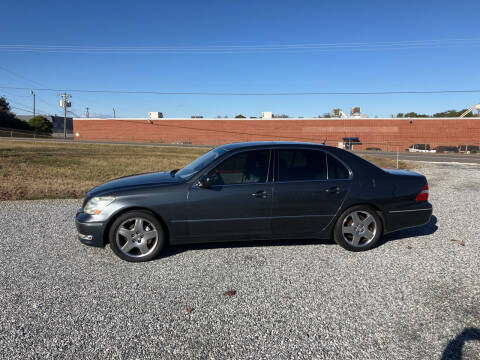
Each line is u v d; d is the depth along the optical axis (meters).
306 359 2.37
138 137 57.94
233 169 4.29
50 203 7.39
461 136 47.91
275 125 54.06
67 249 4.52
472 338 2.62
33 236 5.06
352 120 51.12
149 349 2.46
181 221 4.13
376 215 4.46
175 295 3.27
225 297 3.24
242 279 3.63
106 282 3.54
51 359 2.34
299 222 4.36
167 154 27.77
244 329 2.72
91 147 33.41
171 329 2.71
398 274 3.78
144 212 4.07
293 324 2.80
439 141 48.62
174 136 57.16
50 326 2.74
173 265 4.00
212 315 2.92
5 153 20.61
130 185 4.25
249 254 4.36
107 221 4.01
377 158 24.58
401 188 4.51
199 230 4.21
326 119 51.97
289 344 2.53
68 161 18.05
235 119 55.38
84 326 2.74
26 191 8.65
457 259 4.23
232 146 4.62
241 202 4.19
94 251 4.45
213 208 4.16
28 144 32.88
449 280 3.64
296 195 4.28
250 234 4.33
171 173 4.96
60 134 75.56
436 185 10.45
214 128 56.19
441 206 7.27
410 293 3.34
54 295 3.26
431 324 2.81
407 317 2.92
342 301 3.18
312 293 3.33
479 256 4.34
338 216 4.42
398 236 5.16
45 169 13.72
